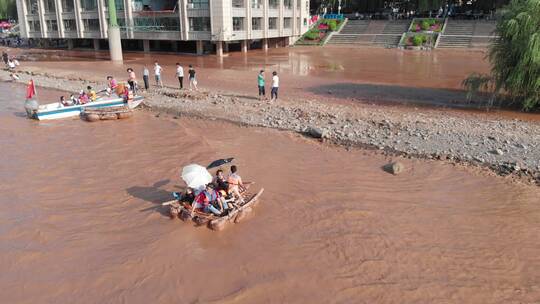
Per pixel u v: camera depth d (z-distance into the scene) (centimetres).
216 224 1074
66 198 1270
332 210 1203
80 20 6612
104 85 3209
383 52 5672
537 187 1382
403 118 2148
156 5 6347
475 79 2352
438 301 848
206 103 2519
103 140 1830
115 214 1171
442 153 1669
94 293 859
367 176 1461
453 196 1317
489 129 1941
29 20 7538
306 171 1495
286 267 943
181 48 6506
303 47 6688
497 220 1173
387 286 887
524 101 2214
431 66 4225
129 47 6825
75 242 1034
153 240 1038
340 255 991
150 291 864
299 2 6956
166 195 1289
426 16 7481
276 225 1114
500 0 6606
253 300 840
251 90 2942
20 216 1162
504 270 953
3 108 2475
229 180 1153
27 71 3953
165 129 1986
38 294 857
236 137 1881
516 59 2133
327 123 2073
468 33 6000
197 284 885
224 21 5275
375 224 1134
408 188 1370
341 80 3375
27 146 1756
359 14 8300
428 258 989
